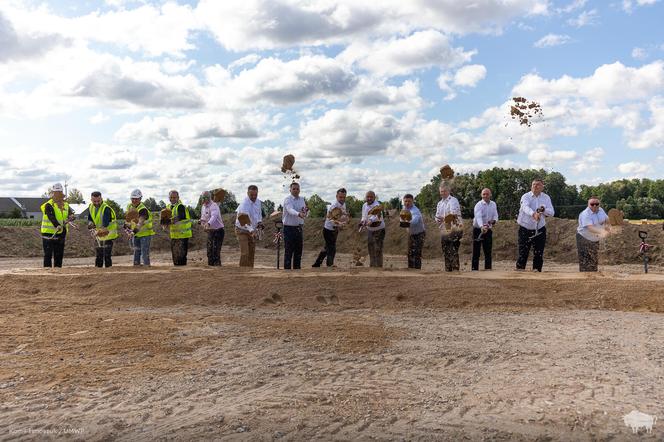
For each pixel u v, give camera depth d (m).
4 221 40.47
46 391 5.16
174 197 13.52
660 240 22.05
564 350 6.64
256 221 12.86
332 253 12.85
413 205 12.31
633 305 9.42
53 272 11.54
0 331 7.55
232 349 6.65
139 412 4.68
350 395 5.09
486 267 12.93
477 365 6.04
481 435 4.25
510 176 44.56
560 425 4.42
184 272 11.12
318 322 8.25
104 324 8.01
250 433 4.27
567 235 24.61
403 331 7.66
